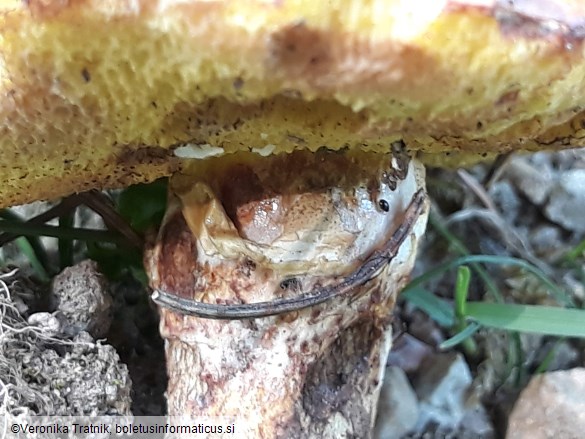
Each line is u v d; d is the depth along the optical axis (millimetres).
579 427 70
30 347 60
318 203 57
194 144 50
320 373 60
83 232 75
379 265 57
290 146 50
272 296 57
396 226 59
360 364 62
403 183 60
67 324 65
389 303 62
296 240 56
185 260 60
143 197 76
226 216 57
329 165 57
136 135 47
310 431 59
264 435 57
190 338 59
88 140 47
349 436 61
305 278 57
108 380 61
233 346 58
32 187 53
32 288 69
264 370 58
